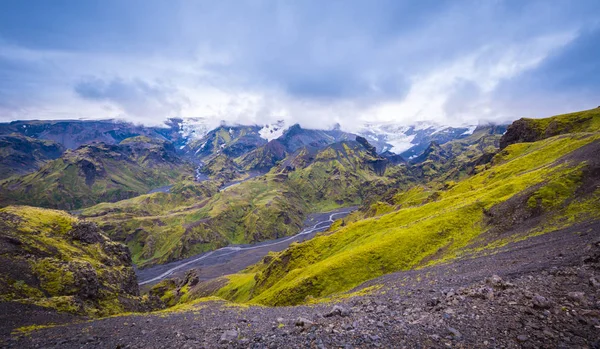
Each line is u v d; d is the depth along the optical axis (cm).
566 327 1447
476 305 1912
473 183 17250
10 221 9719
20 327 4897
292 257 14425
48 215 11425
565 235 4953
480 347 1395
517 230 7238
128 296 9450
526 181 10156
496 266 4100
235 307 6003
